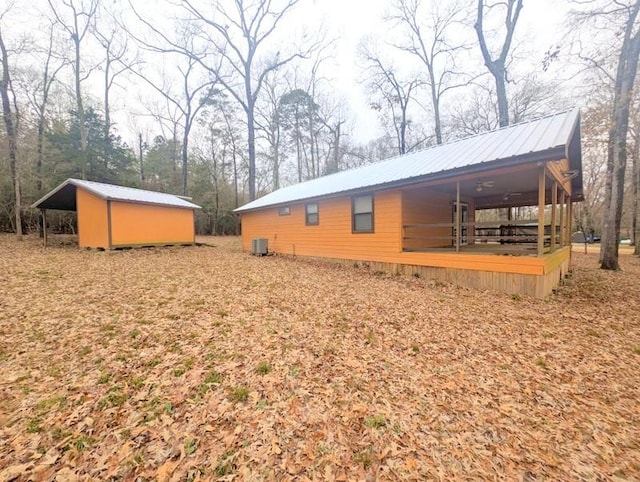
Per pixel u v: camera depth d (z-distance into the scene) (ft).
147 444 7.20
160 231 49.24
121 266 29.04
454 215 38.70
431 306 18.81
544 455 7.15
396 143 86.07
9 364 10.68
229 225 99.25
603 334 14.69
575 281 29.68
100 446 7.11
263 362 11.22
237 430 7.75
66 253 37.52
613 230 37.73
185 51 67.51
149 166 94.94
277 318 15.80
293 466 6.69
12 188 56.90
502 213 80.64
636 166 56.13
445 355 12.29
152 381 9.82
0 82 51.13
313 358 11.71
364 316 16.53
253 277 25.91
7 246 42.37
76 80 63.36
